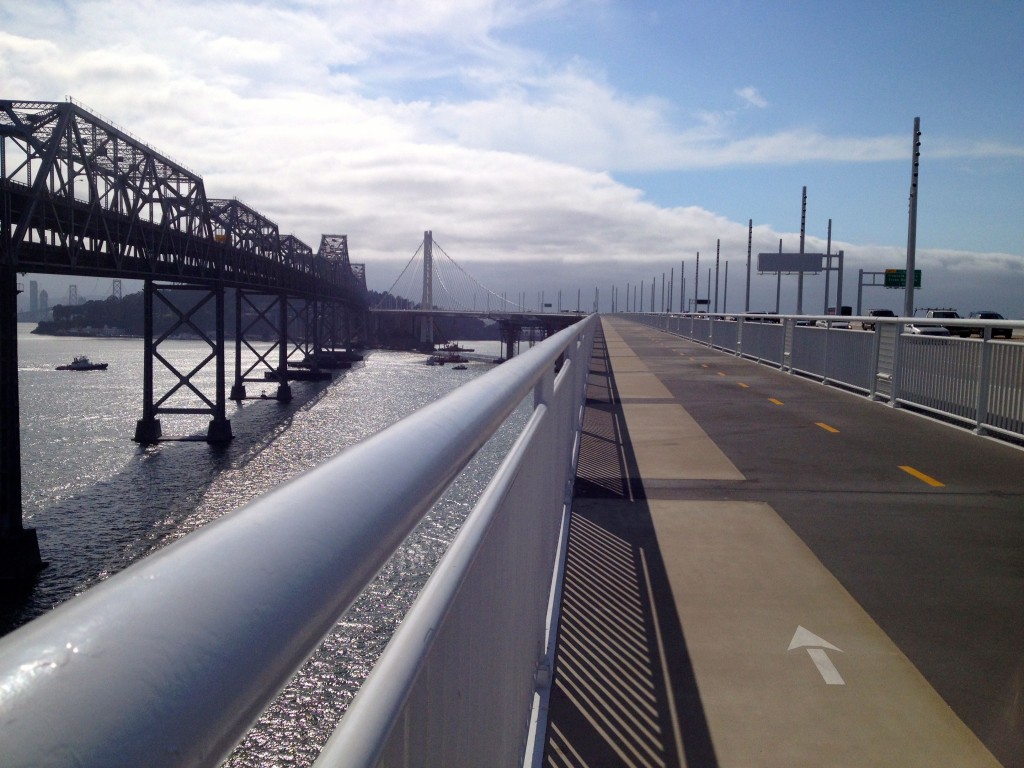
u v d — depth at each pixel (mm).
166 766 479
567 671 3549
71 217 40250
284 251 100312
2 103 37312
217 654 563
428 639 1140
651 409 11797
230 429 51562
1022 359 8906
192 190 61594
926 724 3221
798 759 2961
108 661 486
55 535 26516
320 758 810
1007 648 3896
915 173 30766
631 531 5652
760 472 7559
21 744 399
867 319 13312
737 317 25219
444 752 1341
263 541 724
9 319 31688
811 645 3893
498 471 2188
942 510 6324
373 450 1114
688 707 3311
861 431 9922
